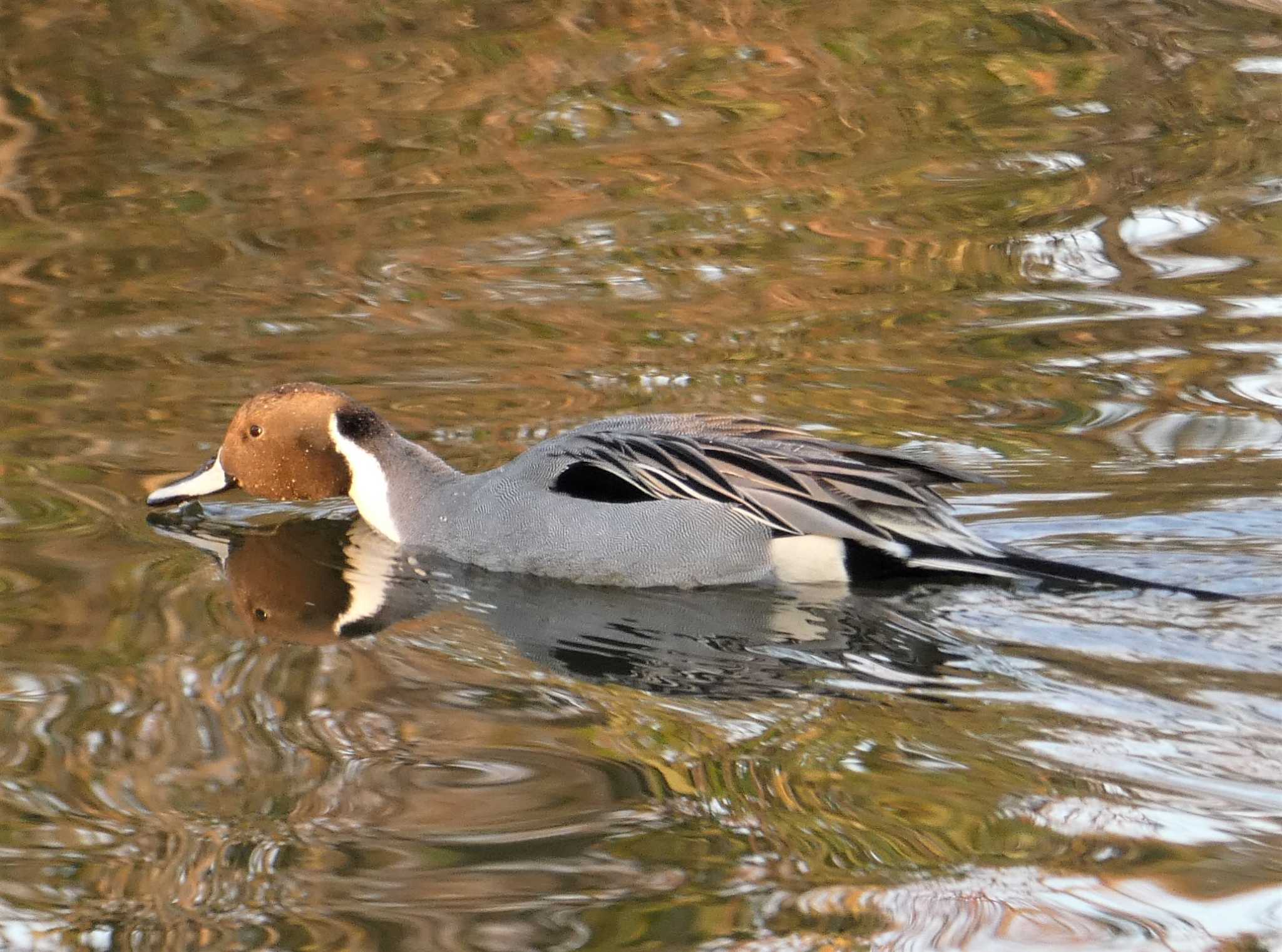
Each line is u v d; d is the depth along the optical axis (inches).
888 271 637.3
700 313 602.9
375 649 386.6
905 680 366.6
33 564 428.1
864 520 422.0
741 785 321.1
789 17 908.0
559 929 276.4
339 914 281.0
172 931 276.8
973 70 840.9
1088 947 269.0
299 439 464.8
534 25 893.2
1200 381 538.0
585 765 329.7
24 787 318.0
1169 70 837.8
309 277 635.5
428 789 319.3
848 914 279.3
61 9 892.0
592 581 435.5
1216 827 303.3
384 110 791.1
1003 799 313.7
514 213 695.1
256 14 897.5
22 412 523.2
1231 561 417.4
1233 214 679.1
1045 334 579.5
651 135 772.6
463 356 567.8
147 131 765.9
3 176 721.0
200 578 426.3
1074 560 422.0
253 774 324.8
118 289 621.6
